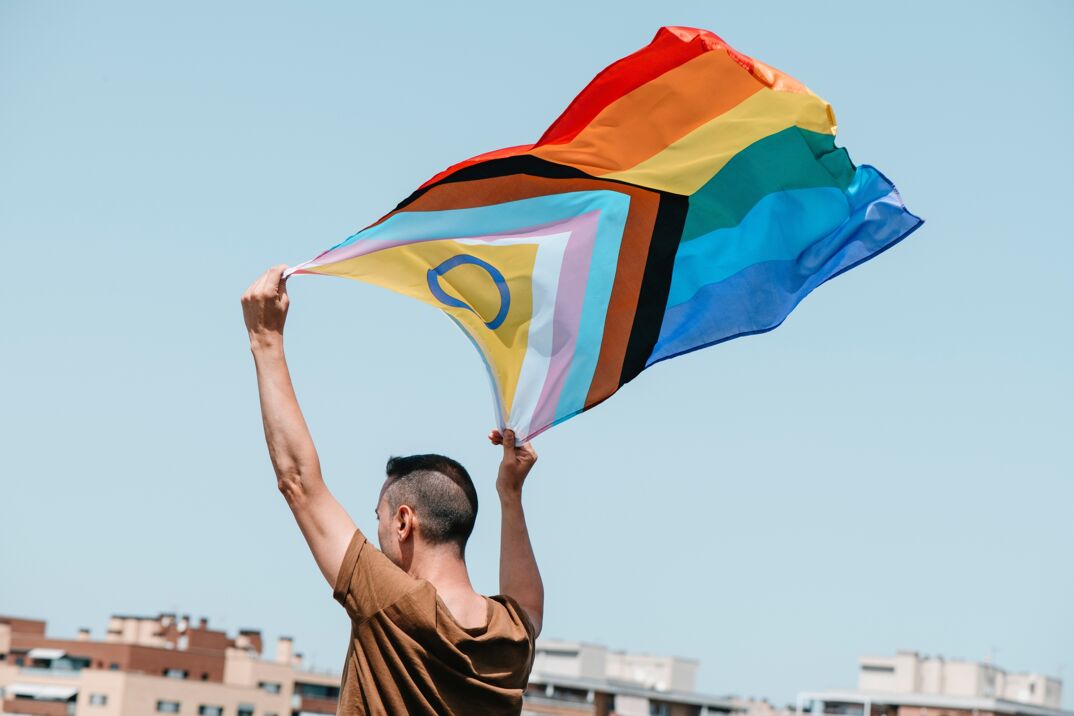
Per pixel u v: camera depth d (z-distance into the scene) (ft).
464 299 15.23
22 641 274.16
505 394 15.46
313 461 12.34
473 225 14.97
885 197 16.07
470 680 12.15
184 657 274.77
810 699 301.22
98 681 259.39
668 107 15.38
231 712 269.85
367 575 12.09
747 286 15.94
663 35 15.07
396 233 14.87
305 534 12.26
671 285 15.70
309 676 287.28
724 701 329.93
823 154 15.90
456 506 12.64
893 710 295.69
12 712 259.80
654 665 334.85
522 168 15.07
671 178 15.56
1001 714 289.94
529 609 14.56
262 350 12.61
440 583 12.54
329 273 14.69
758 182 15.78
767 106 15.58
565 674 309.22
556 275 15.34
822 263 16.24
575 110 15.28
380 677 11.99
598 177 15.37
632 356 15.51
